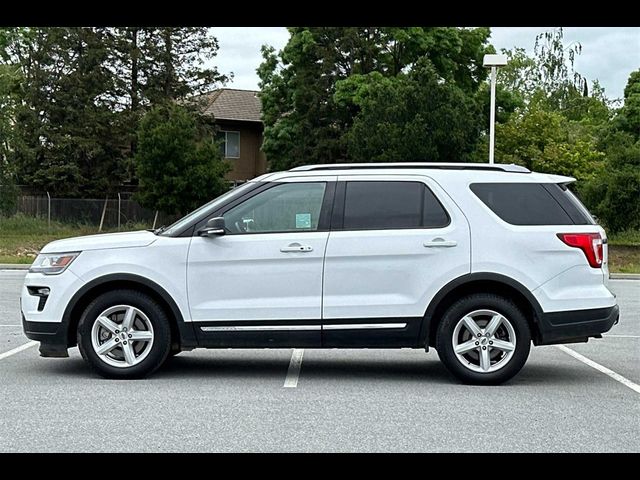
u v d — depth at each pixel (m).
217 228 7.97
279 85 42.31
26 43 49.72
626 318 13.84
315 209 8.14
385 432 6.22
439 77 39.69
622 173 30.62
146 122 36.97
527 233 8.02
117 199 42.97
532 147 36.91
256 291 7.99
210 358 9.54
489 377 7.97
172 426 6.35
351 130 36.06
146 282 8.02
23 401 7.16
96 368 8.11
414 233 8.00
